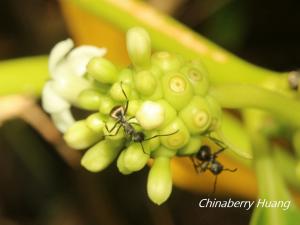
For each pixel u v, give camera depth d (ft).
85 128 0.44
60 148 0.68
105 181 0.80
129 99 0.42
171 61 0.42
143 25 0.52
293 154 0.54
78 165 0.73
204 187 0.59
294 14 0.75
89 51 0.46
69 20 0.60
